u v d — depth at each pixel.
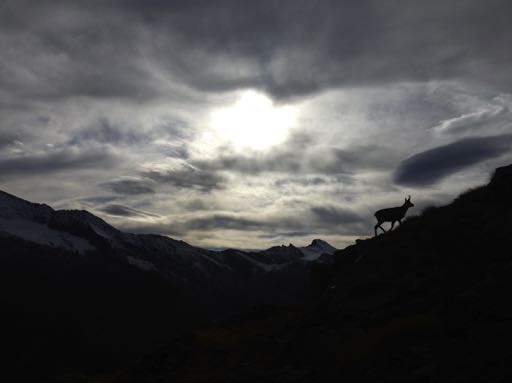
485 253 16.44
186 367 21.77
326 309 19.97
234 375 17.83
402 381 11.35
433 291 16.20
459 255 17.56
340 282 22.81
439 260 18.20
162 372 22.84
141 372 24.36
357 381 12.53
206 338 24.42
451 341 12.17
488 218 18.91
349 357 13.93
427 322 13.52
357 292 19.48
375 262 21.55
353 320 17.42
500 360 10.48
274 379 15.66
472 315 12.90
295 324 21.66
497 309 12.63
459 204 22.08
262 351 20.09
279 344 19.78
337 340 16.16
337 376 13.45
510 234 16.55
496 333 11.59
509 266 14.48
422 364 11.68
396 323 14.32
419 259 19.05
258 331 25.31
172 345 25.23
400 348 12.80
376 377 12.09
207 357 22.02
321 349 16.14
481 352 11.05
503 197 19.98
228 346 22.89
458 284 15.55
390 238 23.55
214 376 18.70
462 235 18.89
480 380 10.20
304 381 14.37
